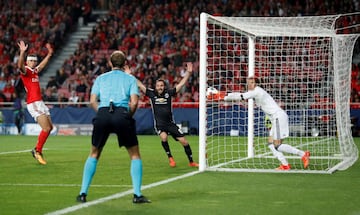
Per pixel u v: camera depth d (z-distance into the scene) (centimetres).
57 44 11575
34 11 12350
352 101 8669
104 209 2472
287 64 6203
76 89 9919
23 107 9300
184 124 8762
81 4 12475
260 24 4153
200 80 3909
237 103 5594
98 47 11144
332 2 10488
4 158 4928
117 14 11700
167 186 3166
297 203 2628
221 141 7206
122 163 4484
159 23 11175
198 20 10956
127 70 3372
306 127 6581
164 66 10188
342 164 4153
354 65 9206
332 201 2680
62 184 3309
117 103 2605
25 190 3070
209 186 3167
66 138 8225
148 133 8862
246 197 2797
